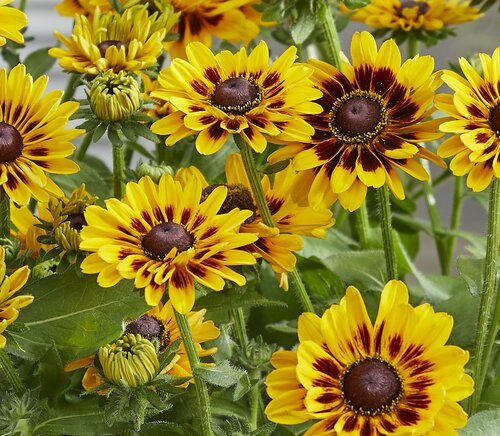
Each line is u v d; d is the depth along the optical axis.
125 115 0.84
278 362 0.74
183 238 0.75
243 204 0.83
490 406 0.86
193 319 0.83
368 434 0.72
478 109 0.77
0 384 0.82
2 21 0.82
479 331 0.82
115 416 0.76
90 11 1.02
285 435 0.85
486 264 0.80
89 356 0.81
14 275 0.75
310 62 0.82
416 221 1.17
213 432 0.78
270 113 0.78
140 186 0.77
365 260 0.98
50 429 0.80
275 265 0.80
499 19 1.56
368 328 0.74
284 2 0.94
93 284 0.81
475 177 0.76
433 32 1.11
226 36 1.03
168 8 0.94
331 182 0.78
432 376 0.73
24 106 0.81
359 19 1.12
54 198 0.83
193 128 0.77
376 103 0.80
